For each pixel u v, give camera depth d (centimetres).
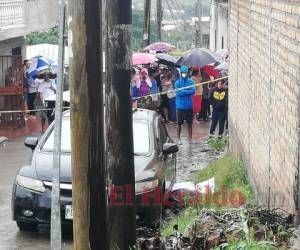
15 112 1991
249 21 1105
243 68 1204
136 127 1066
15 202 912
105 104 667
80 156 570
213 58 2044
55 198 506
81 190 576
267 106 859
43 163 947
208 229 689
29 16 2409
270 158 821
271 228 646
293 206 655
